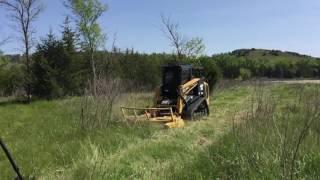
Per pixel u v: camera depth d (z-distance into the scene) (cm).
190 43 4253
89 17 4066
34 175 951
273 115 1198
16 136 1599
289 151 866
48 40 3825
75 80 3841
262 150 946
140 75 4322
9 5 3622
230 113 2084
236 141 1067
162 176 952
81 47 4044
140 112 2000
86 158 1026
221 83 3703
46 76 3709
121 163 1071
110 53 4203
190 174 941
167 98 1934
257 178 844
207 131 1578
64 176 956
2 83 4494
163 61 4438
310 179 824
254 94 1842
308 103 1237
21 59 4056
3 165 1077
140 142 1368
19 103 3444
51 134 1528
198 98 1995
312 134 1052
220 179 906
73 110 2206
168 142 1355
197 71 2152
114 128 1565
